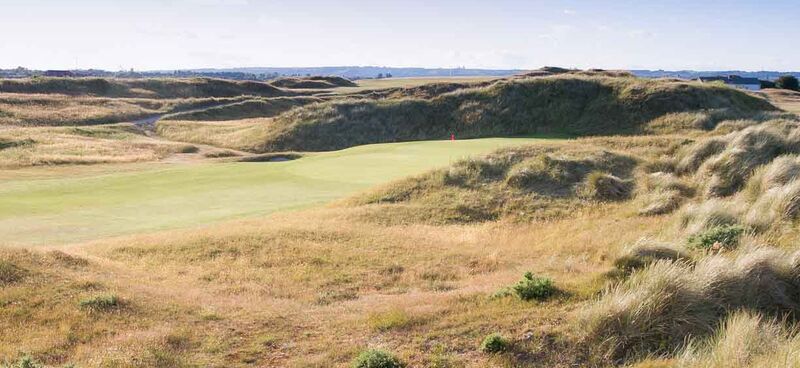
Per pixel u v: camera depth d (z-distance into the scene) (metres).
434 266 15.62
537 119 61.28
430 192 25.38
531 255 16.28
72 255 15.38
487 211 23.12
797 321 9.42
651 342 8.81
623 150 29.58
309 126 63.84
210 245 17.61
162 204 26.14
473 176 26.19
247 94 112.94
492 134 60.44
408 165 35.47
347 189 29.34
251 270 15.37
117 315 11.14
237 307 11.95
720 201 18.14
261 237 18.42
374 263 15.94
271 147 60.41
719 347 8.16
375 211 23.00
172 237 18.86
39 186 29.91
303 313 11.55
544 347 8.86
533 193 24.25
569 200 23.45
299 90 123.62
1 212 23.97
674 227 16.38
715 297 9.65
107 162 45.31
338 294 13.44
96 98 89.06
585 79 65.12
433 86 86.75
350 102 68.25
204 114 83.50
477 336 9.38
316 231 19.30
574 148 28.52
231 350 9.55
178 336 10.02
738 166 22.75
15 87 91.12
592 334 8.98
